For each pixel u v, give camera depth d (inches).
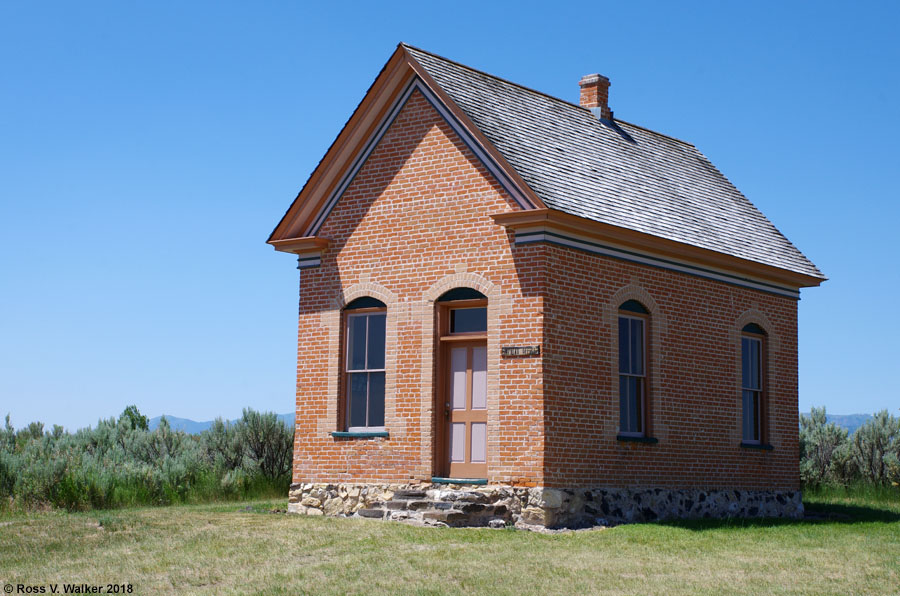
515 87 924.6
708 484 887.7
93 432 1251.8
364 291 846.5
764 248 986.7
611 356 806.5
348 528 732.0
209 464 1162.6
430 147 824.9
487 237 786.2
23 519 840.9
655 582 572.1
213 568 616.1
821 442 1353.3
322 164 863.1
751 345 968.9
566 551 651.5
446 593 546.3
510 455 757.3
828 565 633.6
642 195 899.4
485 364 796.0
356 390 851.4
